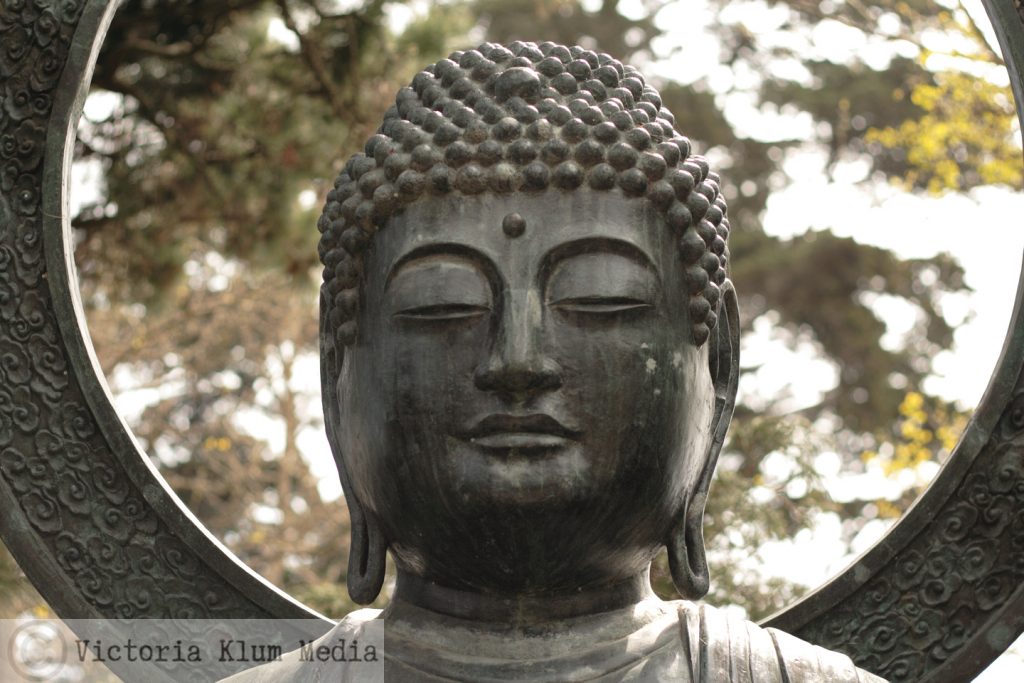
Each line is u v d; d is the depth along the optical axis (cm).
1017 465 530
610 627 488
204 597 545
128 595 540
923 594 536
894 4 1272
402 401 476
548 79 495
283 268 1231
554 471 468
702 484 512
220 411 1667
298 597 1075
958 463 533
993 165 1251
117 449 541
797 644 484
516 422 468
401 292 480
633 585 498
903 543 537
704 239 495
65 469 539
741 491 1026
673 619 496
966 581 532
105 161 1203
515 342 466
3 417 536
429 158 484
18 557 534
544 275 476
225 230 1289
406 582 503
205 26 1173
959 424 1327
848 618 540
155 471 546
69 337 540
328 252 504
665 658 480
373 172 493
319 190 1266
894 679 533
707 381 504
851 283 1909
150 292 1245
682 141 499
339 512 1449
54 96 543
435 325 476
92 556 539
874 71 1889
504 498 467
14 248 539
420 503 477
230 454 1599
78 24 547
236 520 1512
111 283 1230
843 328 1902
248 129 1192
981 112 1261
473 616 489
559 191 480
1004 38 536
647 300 480
